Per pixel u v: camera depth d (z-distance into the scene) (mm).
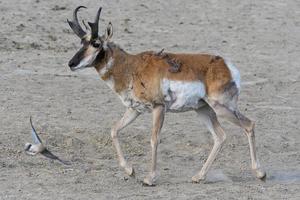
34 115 45719
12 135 41250
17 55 61375
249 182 35312
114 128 35219
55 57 61438
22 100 49219
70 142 40562
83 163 37531
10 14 72375
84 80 55594
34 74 56281
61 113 46656
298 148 42438
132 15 75688
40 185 33219
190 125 45500
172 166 38000
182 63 34719
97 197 31453
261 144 42531
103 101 50344
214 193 32500
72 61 34500
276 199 31844
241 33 73625
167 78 34344
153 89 34188
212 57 35344
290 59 65750
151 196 31797
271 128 45969
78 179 34406
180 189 33219
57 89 52688
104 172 35875
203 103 35469
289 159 40125
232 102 35188
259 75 59750
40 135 41531
